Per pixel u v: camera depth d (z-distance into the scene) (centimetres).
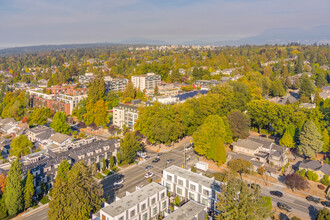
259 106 13800
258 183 9200
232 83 18550
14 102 19612
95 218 6469
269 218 7231
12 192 7212
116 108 16300
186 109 13412
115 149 10975
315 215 7369
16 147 11650
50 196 8394
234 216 5553
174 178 8094
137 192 7075
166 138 12094
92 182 7212
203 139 10881
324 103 15888
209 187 7294
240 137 12238
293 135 11831
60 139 12219
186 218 5972
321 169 9388
